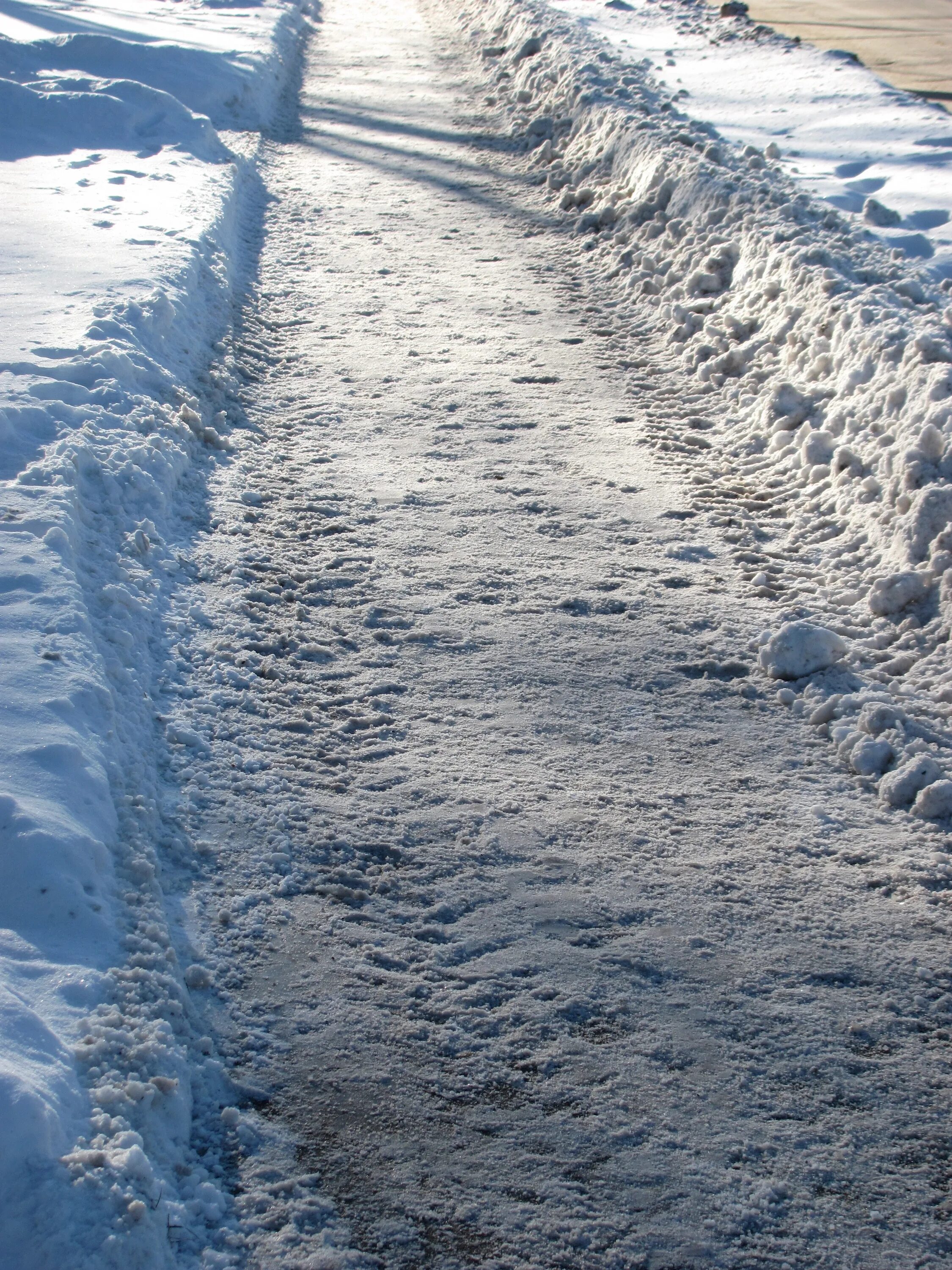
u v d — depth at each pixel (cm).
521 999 256
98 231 698
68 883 246
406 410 590
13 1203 179
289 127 1254
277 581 423
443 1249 203
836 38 1819
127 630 355
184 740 329
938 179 952
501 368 653
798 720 368
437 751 341
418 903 282
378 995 255
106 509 414
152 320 559
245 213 908
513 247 882
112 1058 217
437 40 1914
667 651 398
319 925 273
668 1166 220
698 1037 249
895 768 339
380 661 383
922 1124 232
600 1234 207
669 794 329
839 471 494
